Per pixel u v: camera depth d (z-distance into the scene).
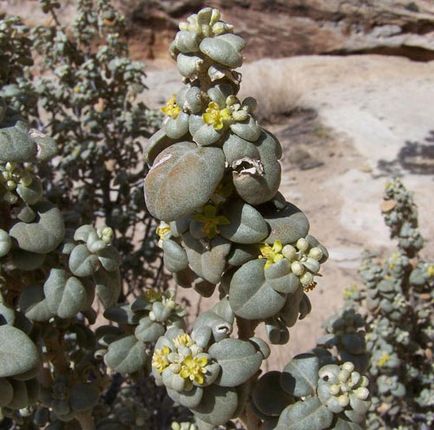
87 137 0.45
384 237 0.69
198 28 0.15
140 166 0.62
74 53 0.47
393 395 0.35
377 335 0.35
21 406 0.17
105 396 0.39
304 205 0.78
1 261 0.18
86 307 0.18
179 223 0.16
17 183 0.17
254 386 0.18
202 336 0.16
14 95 0.36
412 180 0.81
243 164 0.15
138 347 0.20
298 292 0.16
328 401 0.17
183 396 0.16
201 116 0.15
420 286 0.36
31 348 0.17
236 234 0.15
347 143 0.93
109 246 0.18
